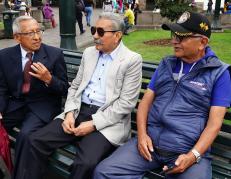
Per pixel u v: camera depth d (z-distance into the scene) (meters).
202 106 2.64
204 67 2.64
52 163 3.10
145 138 2.74
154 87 2.88
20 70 3.51
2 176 3.45
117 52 3.18
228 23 20.34
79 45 11.51
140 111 2.89
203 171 2.46
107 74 3.15
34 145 3.04
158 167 2.75
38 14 17.08
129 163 2.70
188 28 2.62
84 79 3.30
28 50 3.48
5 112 3.58
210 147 2.74
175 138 2.62
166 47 11.15
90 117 3.22
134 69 3.09
